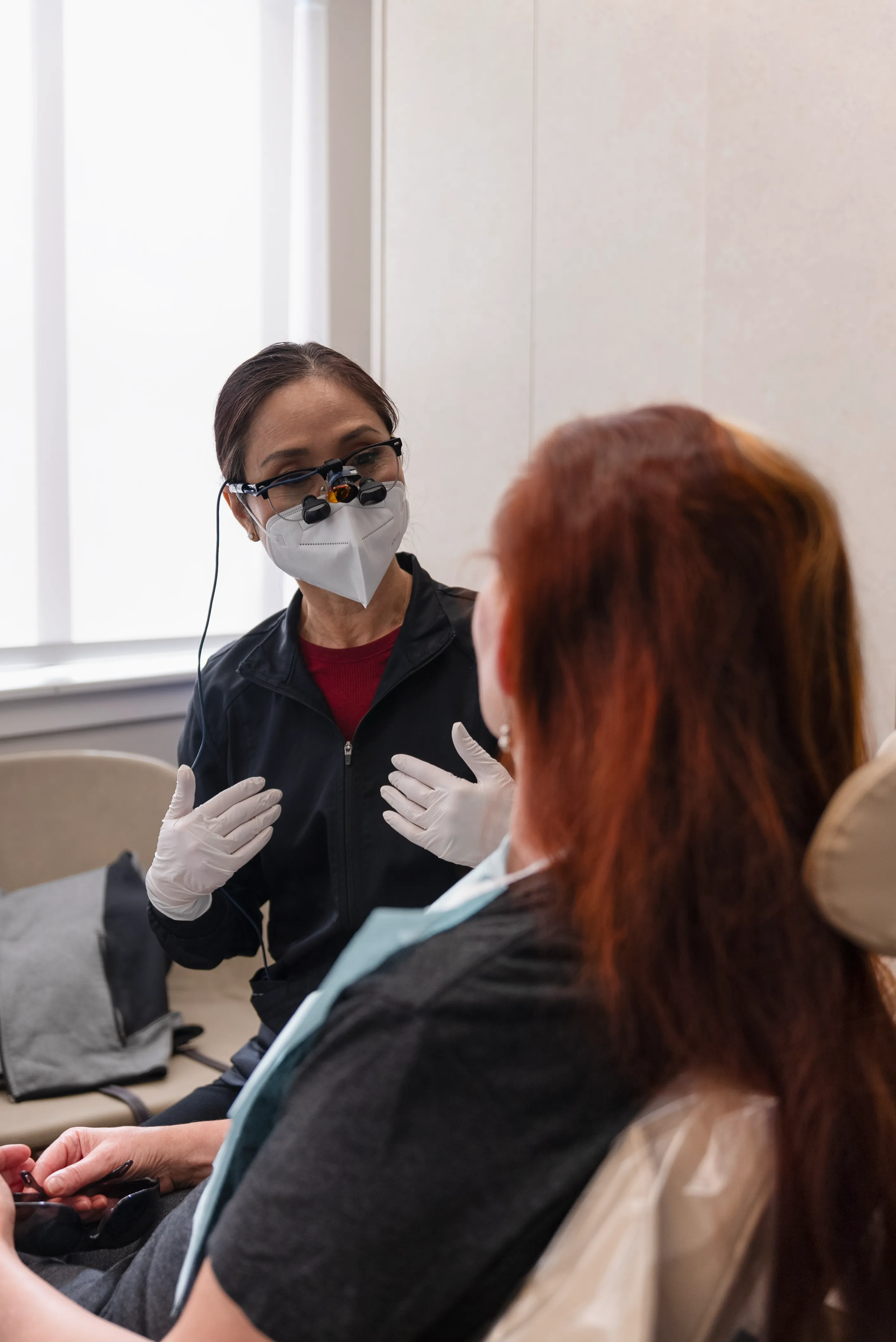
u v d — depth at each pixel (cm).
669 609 55
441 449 252
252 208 268
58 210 234
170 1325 81
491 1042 56
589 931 57
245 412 133
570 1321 56
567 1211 57
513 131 229
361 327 271
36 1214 104
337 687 141
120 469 252
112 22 239
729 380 196
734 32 188
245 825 133
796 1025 57
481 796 123
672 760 56
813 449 186
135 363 252
